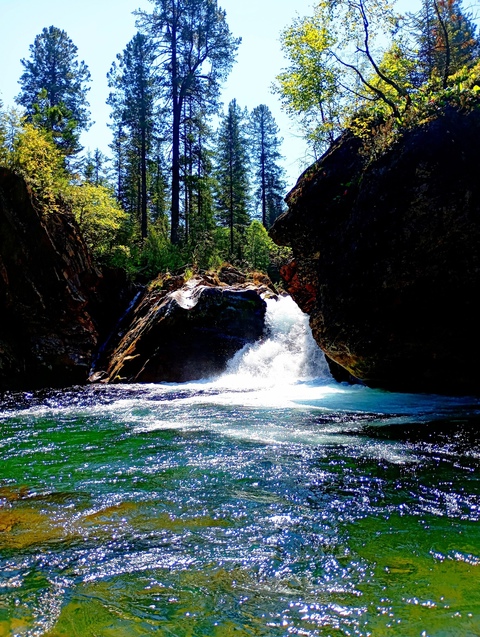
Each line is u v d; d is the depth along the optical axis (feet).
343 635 8.17
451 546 11.45
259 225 138.82
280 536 12.17
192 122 108.37
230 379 51.72
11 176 50.65
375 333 33.17
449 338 30.89
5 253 48.65
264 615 8.79
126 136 125.80
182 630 8.34
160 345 54.24
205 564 10.77
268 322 59.21
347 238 34.88
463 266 28.58
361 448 20.57
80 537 12.24
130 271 76.89
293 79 45.01
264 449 20.86
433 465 17.88
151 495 15.35
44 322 52.60
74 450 21.61
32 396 41.75
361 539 11.92
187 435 24.18
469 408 29.99
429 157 29.48
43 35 123.13
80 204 76.64
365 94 45.03
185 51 104.32
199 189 108.17
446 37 37.50
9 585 9.92
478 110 28.14
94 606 9.12
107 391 44.86
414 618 8.61
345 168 38.32
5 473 18.12
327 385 43.91
